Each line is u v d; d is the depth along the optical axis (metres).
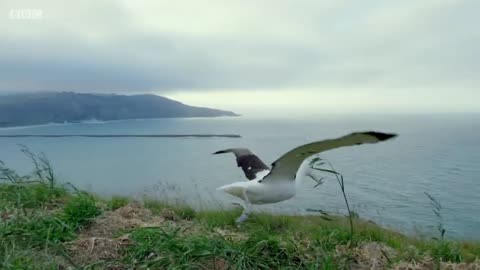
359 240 5.96
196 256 4.91
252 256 4.94
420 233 8.05
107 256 5.07
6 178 7.66
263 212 8.23
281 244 5.28
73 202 6.52
